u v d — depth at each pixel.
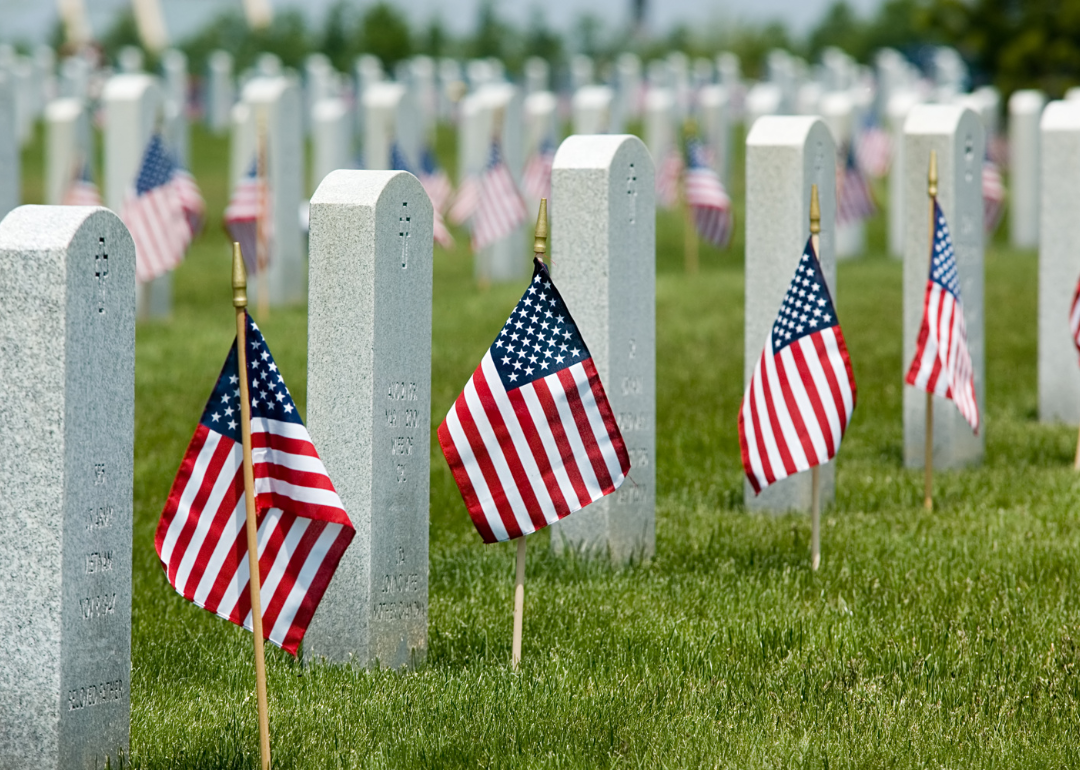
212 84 74.44
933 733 9.15
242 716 9.42
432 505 15.92
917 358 15.30
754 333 15.84
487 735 9.03
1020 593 12.28
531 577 13.05
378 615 10.52
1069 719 9.41
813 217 13.31
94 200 32.53
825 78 65.50
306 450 8.62
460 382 22.09
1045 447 18.89
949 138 17.25
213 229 49.25
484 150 36.78
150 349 25.30
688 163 35.38
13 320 7.62
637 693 9.83
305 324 27.77
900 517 15.20
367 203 10.08
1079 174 19.84
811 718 9.41
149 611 12.08
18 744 7.86
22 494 7.71
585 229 13.04
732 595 12.39
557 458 10.33
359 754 8.78
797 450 13.27
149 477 16.92
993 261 38.81
